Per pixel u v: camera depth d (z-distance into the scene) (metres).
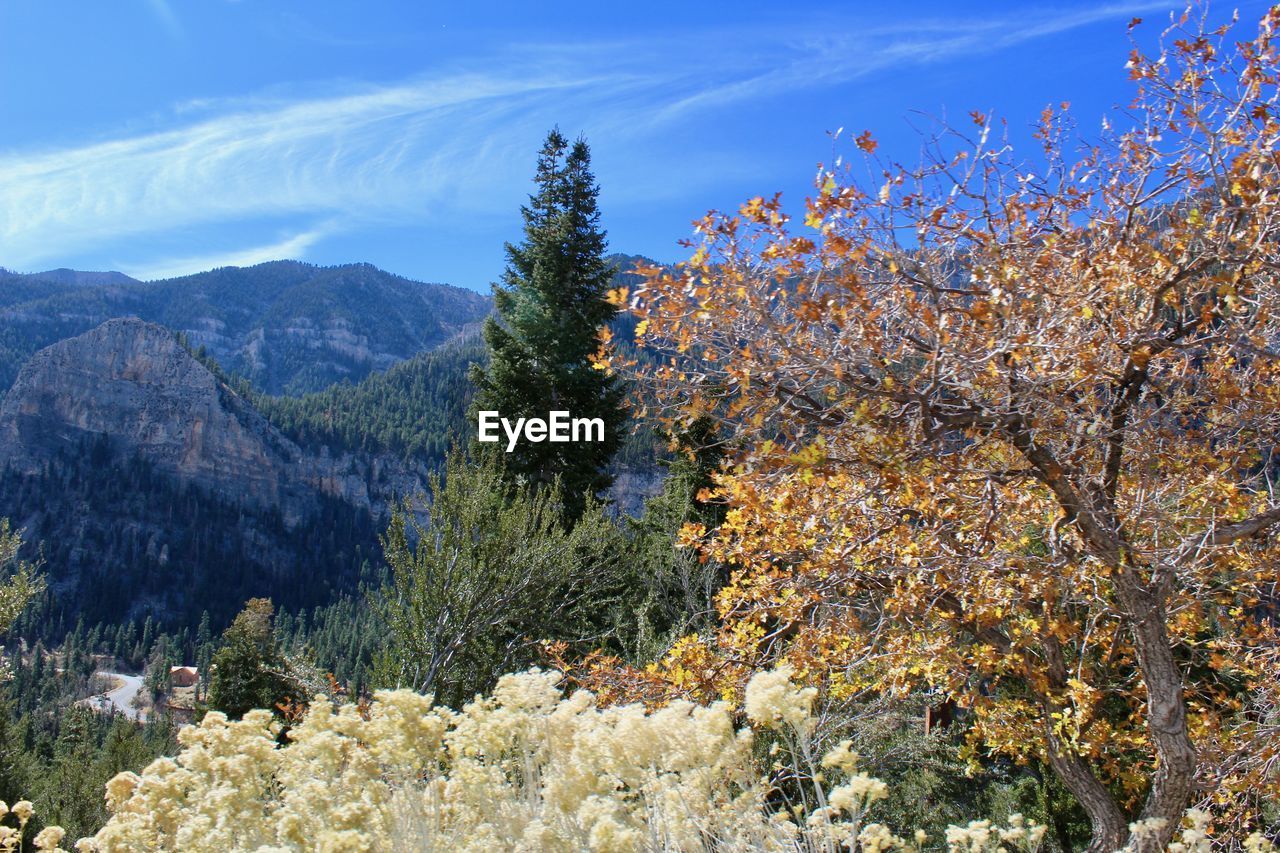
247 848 2.23
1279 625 6.38
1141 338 4.68
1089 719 5.74
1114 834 5.59
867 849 2.36
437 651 11.04
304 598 158.25
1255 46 4.88
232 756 2.37
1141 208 5.11
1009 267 4.45
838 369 4.20
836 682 6.33
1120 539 4.97
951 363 4.47
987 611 5.28
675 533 16.05
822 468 4.37
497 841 2.30
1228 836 5.54
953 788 9.95
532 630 11.60
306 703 12.64
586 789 2.39
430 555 11.33
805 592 5.93
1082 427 4.87
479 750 2.55
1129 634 6.59
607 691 6.55
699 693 5.81
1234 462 5.34
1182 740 4.93
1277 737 5.69
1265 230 4.41
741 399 4.45
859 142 4.61
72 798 17.98
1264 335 4.99
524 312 20.28
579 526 12.91
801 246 4.32
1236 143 4.69
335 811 2.12
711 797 2.57
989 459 5.25
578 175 21.86
